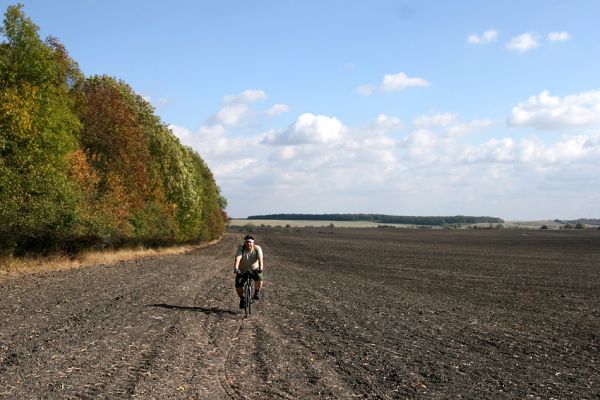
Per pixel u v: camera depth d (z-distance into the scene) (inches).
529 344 463.2
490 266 1493.6
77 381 300.0
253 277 578.2
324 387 312.3
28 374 309.1
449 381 333.7
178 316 532.4
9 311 510.3
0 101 1003.3
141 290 725.3
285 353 394.0
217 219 3444.9
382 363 374.9
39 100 1103.6
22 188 1019.9
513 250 2471.7
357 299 741.3
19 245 1087.0
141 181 1599.4
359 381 327.9
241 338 444.5
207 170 3304.6
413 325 539.2
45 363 333.1
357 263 1574.8
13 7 1111.6
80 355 356.8
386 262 1628.9
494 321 586.6
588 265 1561.3
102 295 657.6
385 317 584.4
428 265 1515.7
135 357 359.6
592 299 816.3
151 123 1973.4
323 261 1652.3
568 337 503.2
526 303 757.9
